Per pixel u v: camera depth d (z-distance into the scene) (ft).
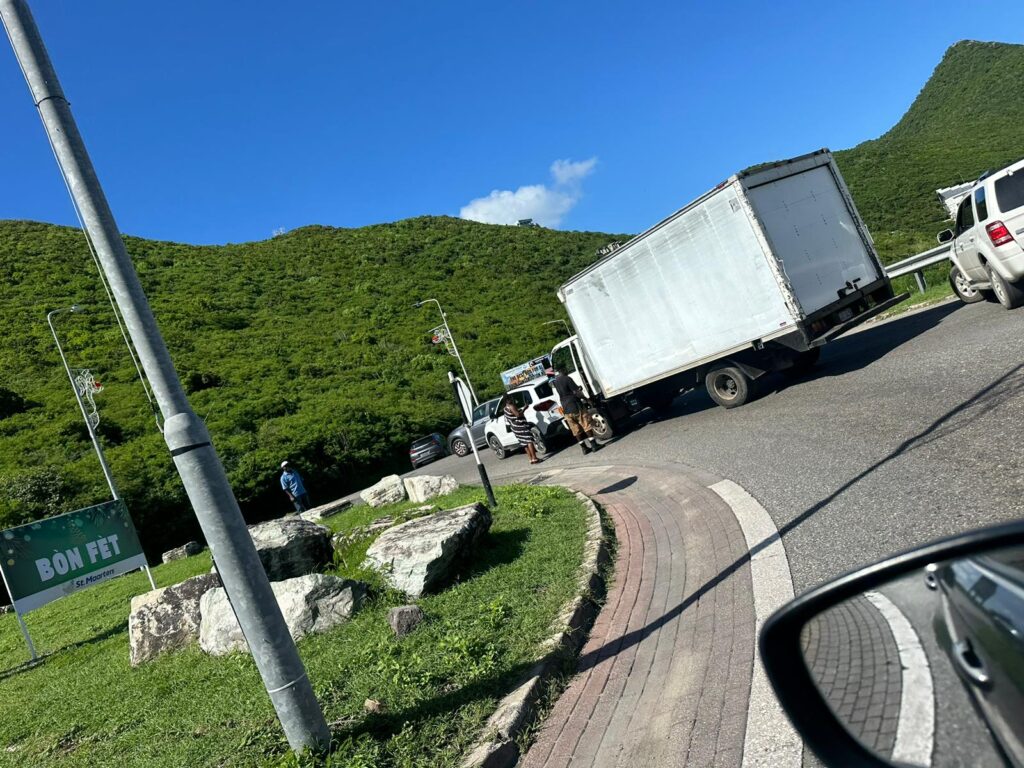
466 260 299.17
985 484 17.38
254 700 17.79
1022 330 31.24
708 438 38.09
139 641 25.26
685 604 17.65
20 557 35.45
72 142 13.42
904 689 5.14
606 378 51.49
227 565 13.47
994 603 4.23
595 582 20.97
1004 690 4.08
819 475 23.95
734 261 40.24
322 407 133.69
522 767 12.84
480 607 20.30
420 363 178.19
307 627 21.94
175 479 99.86
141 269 265.75
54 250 263.49
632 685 14.48
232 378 159.12
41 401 143.64
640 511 28.40
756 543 19.98
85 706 21.44
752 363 42.47
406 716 14.60
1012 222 34.37
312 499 111.65
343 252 307.78
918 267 57.88
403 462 125.39
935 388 28.32
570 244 327.47
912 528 16.60
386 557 24.57
